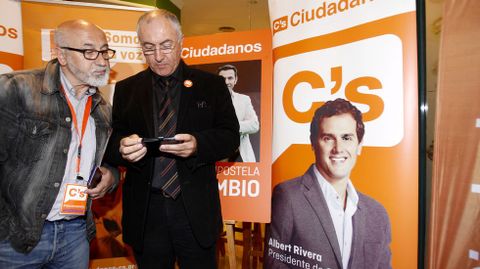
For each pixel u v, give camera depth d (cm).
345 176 146
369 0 137
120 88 161
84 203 139
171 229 144
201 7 479
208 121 148
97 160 146
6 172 126
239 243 308
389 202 134
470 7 115
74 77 137
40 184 129
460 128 118
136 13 217
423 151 128
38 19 206
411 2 128
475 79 114
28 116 127
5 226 126
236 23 554
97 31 137
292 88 165
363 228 141
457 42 118
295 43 164
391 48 132
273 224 176
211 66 205
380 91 135
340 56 147
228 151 145
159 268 148
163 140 125
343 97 146
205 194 146
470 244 117
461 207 119
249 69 198
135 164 140
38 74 136
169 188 142
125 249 221
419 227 129
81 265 149
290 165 167
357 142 142
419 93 129
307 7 159
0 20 197
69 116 137
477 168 115
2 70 198
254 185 192
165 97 149
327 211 153
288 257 167
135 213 143
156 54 138
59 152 133
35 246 131
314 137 157
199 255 147
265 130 193
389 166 133
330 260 151
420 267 129
